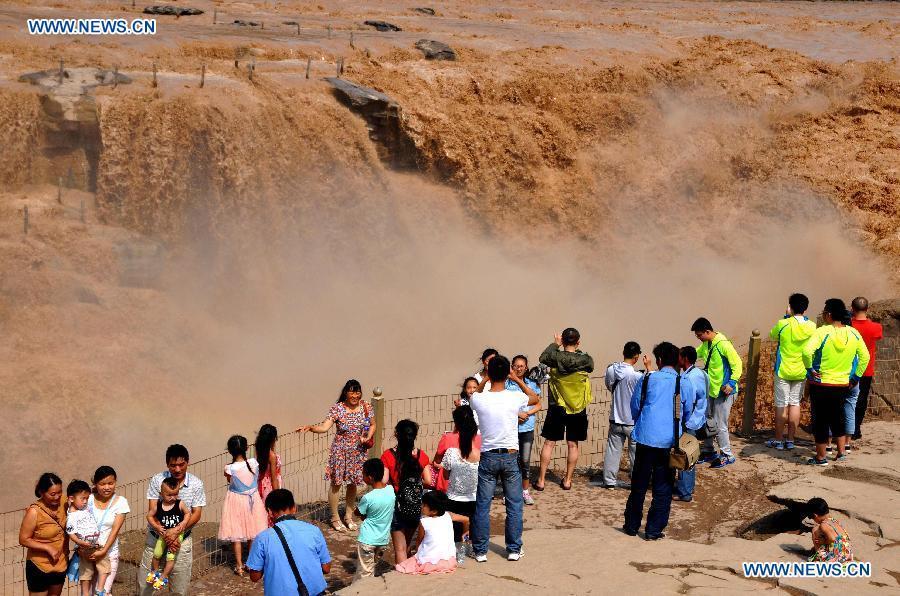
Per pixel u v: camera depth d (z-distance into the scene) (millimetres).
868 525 18438
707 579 15828
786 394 23734
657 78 67812
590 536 17969
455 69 61281
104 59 49312
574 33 76750
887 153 65750
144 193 44344
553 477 22578
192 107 45125
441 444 16969
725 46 77812
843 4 109750
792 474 22125
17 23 53625
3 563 22562
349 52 60688
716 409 22578
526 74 62688
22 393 35250
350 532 19531
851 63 75062
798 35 86500
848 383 22234
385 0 86688
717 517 20062
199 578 17797
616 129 63188
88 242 41219
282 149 48875
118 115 43562
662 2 103312
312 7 78312
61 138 42844
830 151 65625
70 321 39406
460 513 16500
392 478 17250
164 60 51438
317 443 31438
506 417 16172
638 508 18141
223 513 17844
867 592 15422
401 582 15047
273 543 13734
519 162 57781
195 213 45781
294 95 50406
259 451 17938
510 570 15953
